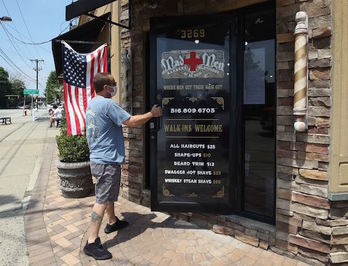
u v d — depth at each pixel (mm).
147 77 4555
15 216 4590
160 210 3922
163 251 3398
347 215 2957
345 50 2838
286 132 3156
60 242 3699
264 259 3213
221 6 3633
